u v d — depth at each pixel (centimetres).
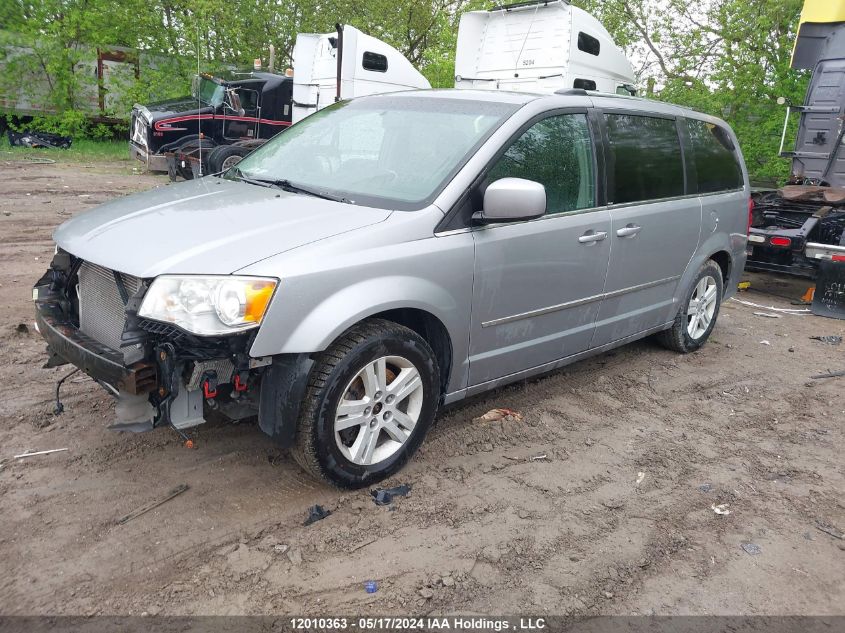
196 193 384
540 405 466
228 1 2195
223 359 296
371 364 327
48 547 290
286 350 296
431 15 2259
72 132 1936
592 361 559
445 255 346
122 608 260
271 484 346
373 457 348
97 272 327
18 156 1633
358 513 327
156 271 290
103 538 297
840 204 838
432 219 346
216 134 1470
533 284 398
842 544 328
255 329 289
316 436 315
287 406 305
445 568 293
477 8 1998
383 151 399
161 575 278
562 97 428
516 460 389
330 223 330
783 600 288
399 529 317
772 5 1355
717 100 1429
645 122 492
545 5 1091
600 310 461
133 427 295
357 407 329
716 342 638
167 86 1998
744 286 887
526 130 392
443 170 367
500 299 381
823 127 974
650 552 314
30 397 417
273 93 1523
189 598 267
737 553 317
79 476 342
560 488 363
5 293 612
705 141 561
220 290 283
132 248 310
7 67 1827
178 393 294
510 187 343
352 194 369
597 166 440
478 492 353
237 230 320
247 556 292
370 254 320
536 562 302
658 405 481
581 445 413
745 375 551
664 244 501
